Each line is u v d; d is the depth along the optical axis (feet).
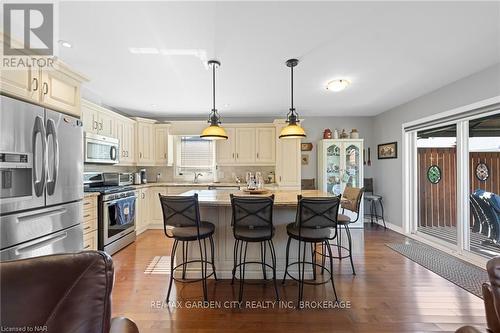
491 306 3.49
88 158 11.25
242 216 7.39
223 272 9.07
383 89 12.01
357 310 6.91
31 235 5.94
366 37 7.22
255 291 8.02
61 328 2.91
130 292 7.94
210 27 6.66
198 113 17.02
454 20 6.39
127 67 9.23
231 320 6.50
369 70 9.67
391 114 15.90
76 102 7.84
